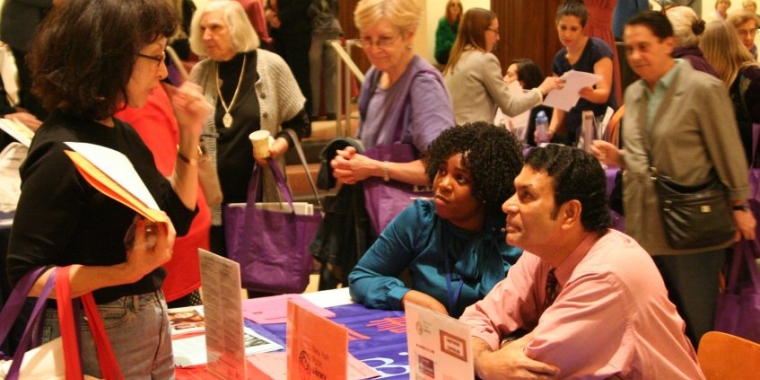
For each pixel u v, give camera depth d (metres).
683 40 3.65
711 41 3.88
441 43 9.20
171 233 1.54
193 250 2.88
